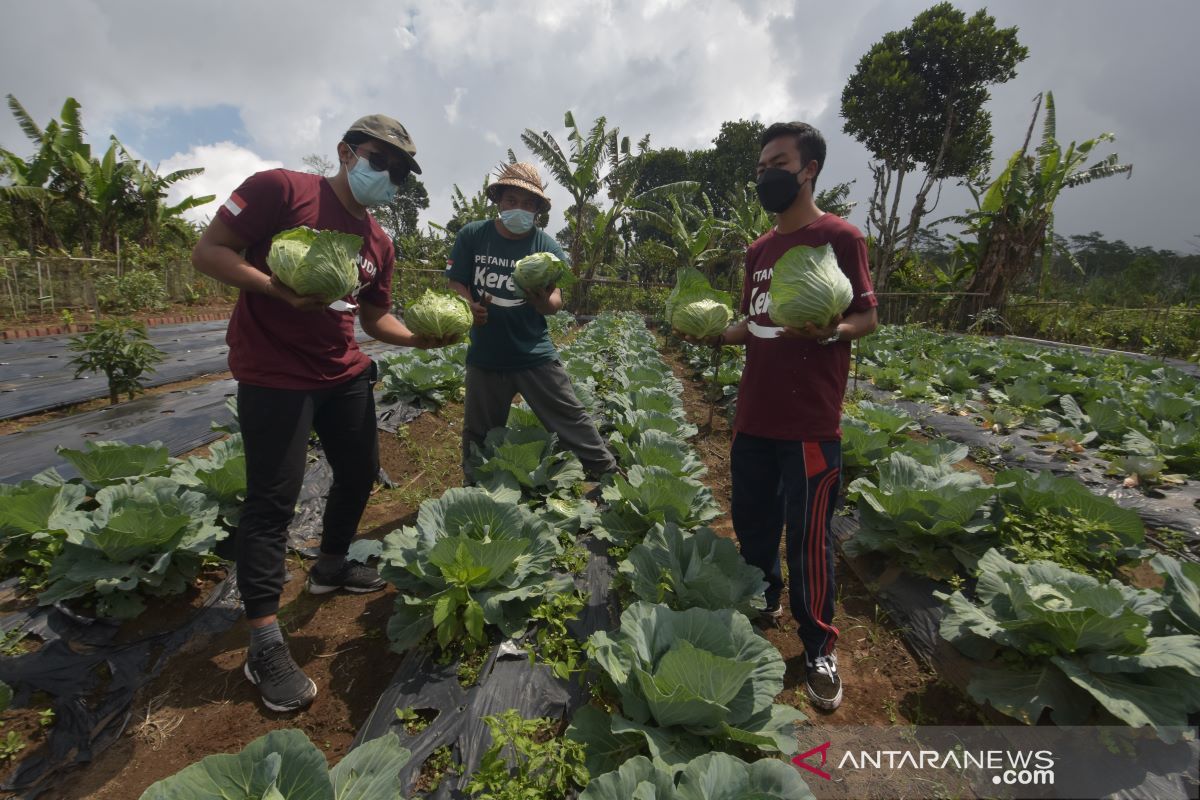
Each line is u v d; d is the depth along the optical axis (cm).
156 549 340
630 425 588
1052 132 1989
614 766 227
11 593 331
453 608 290
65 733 260
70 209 2094
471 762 236
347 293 252
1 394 786
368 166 280
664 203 4516
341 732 266
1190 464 576
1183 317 1825
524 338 455
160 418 672
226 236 254
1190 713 252
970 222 2291
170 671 300
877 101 2509
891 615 359
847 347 285
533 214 426
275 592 276
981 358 1122
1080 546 368
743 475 317
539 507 445
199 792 169
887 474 423
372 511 486
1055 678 265
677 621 254
